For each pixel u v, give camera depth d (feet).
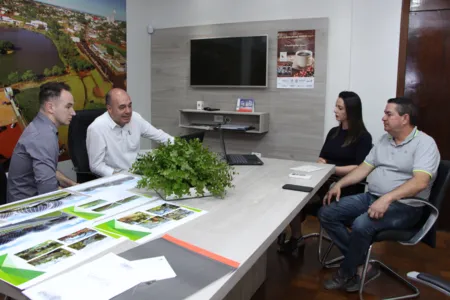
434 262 9.27
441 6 10.87
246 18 13.47
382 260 9.36
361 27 11.91
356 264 7.52
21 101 10.66
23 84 10.68
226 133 14.26
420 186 7.11
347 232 7.98
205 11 14.11
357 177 8.46
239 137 14.06
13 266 3.45
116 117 8.57
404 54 11.45
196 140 5.83
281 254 9.66
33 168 6.68
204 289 3.13
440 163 7.49
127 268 3.43
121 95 8.43
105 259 3.60
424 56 11.27
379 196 8.14
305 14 12.56
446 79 11.10
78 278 3.26
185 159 5.48
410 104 7.61
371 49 11.86
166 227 4.44
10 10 10.19
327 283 7.92
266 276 8.47
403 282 8.21
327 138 10.26
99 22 12.93
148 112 15.57
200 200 5.53
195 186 5.53
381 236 7.25
